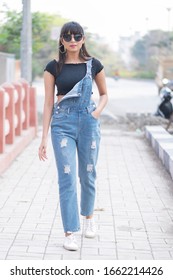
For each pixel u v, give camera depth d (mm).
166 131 13781
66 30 5812
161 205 7895
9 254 5754
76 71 5879
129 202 8031
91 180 6191
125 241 6273
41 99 26094
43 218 7125
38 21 21922
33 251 5867
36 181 9266
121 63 86812
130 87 43938
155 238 6410
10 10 20625
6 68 17156
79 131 5961
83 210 6312
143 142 13969
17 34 20734
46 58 43312
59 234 6465
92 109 5977
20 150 11945
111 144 13531
